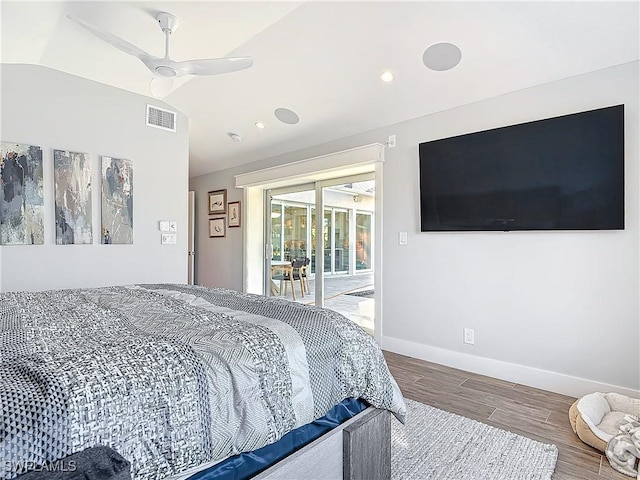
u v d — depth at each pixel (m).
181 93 3.69
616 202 2.33
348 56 2.83
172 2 2.28
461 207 3.03
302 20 2.56
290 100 3.58
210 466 1.01
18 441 0.72
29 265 2.89
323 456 1.25
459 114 3.08
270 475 1.08
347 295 4.31
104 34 2.07
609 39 2.23
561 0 2.04
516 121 2.77
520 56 2.50
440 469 1.70
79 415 0.80
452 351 3.15
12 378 0.84
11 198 2.80
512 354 2.83
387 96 3.20
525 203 2.70
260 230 5.44
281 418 1.11
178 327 1.26
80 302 1.68
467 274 3.06
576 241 2.54
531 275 2.73
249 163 5.19
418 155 3.33
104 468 0.76
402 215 3.47
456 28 2.40
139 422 0.87
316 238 4.71
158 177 3.67
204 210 6.04
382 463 1.46
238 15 2.49
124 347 1.03
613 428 1.91
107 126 3.32
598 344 2.46
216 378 1.02
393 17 2.41
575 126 2.46
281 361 1.17
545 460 1.77
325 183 4.58
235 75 3.33
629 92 2.32
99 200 3.26
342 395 1.33
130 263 3.46
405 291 3.46
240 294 1.95
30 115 2.90
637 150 2.30
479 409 2.33
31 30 2.42
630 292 2.34
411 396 2.53
